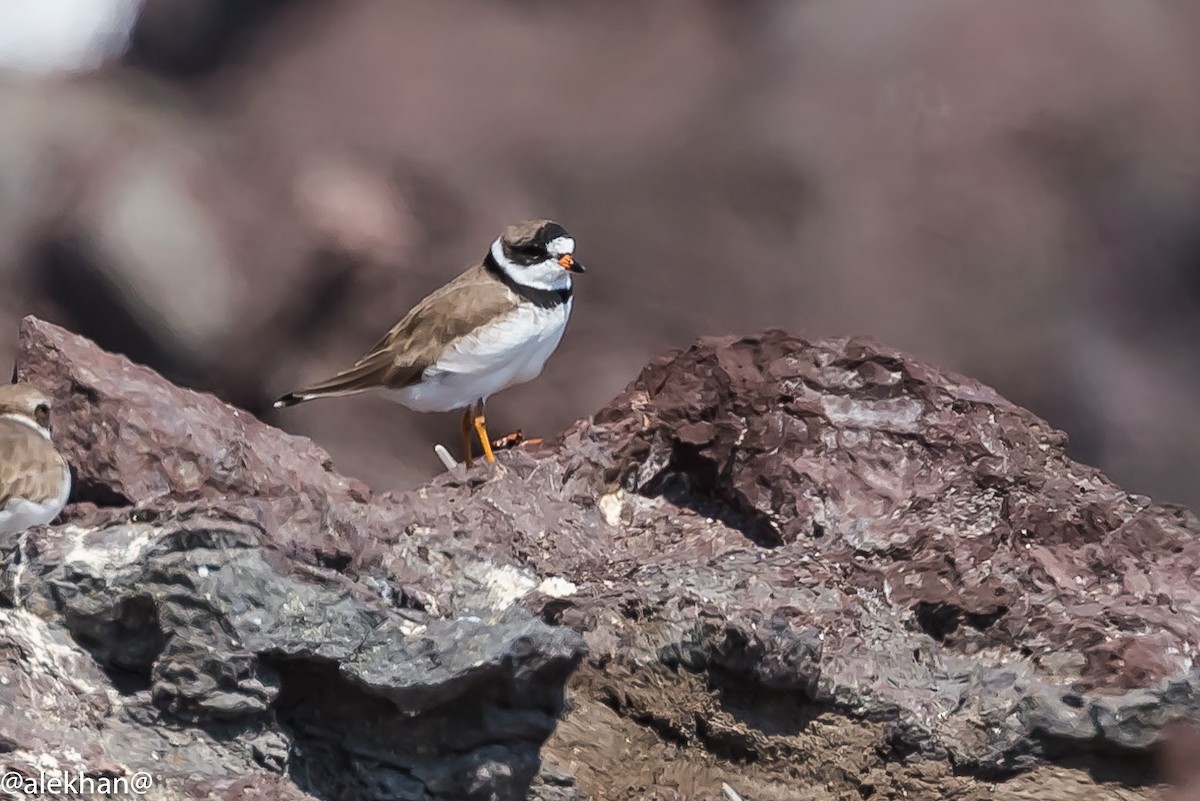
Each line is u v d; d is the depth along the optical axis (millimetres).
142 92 27156
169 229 23906
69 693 9430
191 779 9188
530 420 22594
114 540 9867
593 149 25375
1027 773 10477
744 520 12414
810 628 10602
